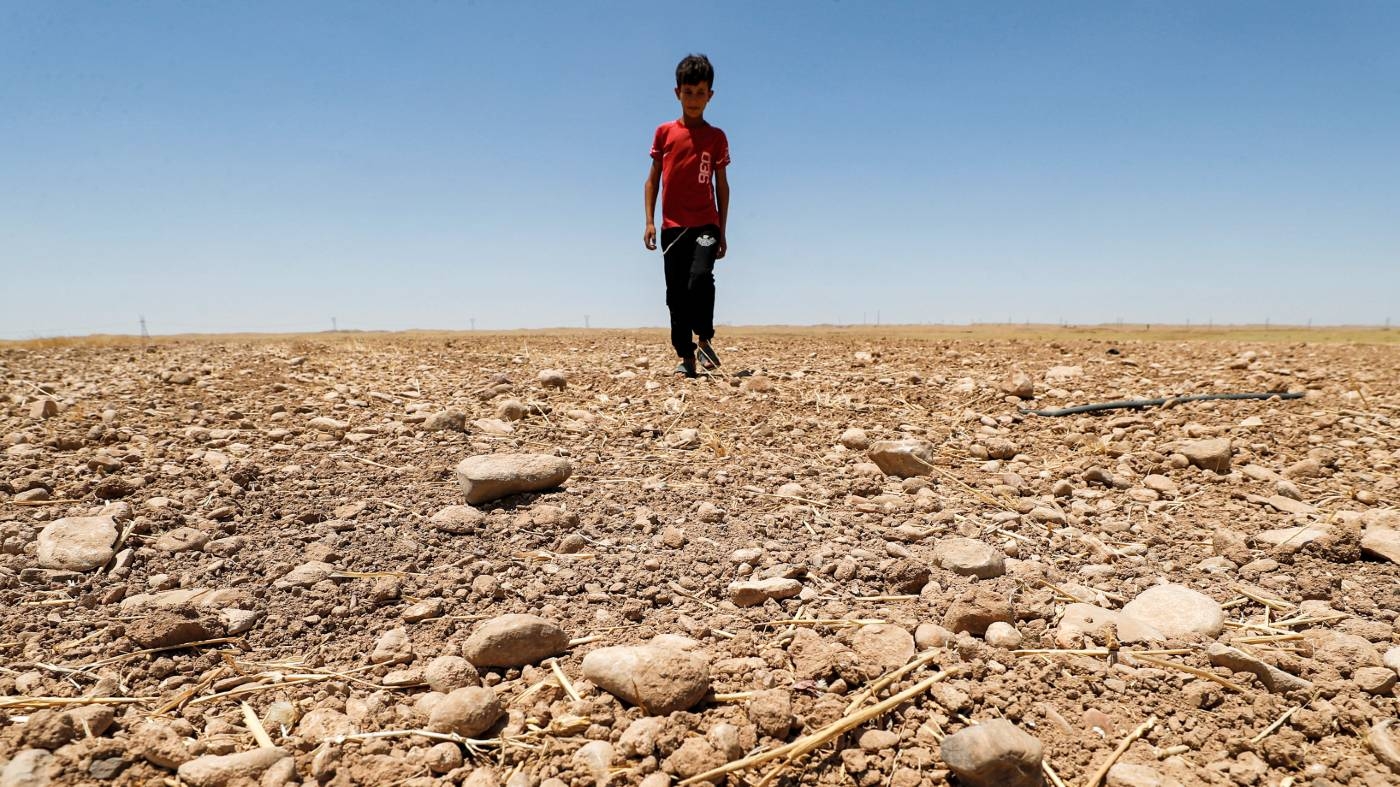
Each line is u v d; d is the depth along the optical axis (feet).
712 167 20.33
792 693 7.25
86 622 8.16
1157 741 6.98
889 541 10.98
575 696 7.15
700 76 19.45
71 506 10.92
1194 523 12.25
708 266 20.65
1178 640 8.37
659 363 24.36
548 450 14.48
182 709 6.95
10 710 6.72
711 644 8.14
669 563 9.98
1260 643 8.50
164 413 16.24
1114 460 15.24
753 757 6.41
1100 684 7.63
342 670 7.62
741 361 25.43
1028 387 19.80
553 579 9.45
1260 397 19.48
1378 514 11.96
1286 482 13.83
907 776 6.46
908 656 7.73
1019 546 11.11
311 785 6.09
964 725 7.03
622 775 6.32
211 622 8.05
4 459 12.71
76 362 24.39
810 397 19.34
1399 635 8.63
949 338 37.24
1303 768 6.68
